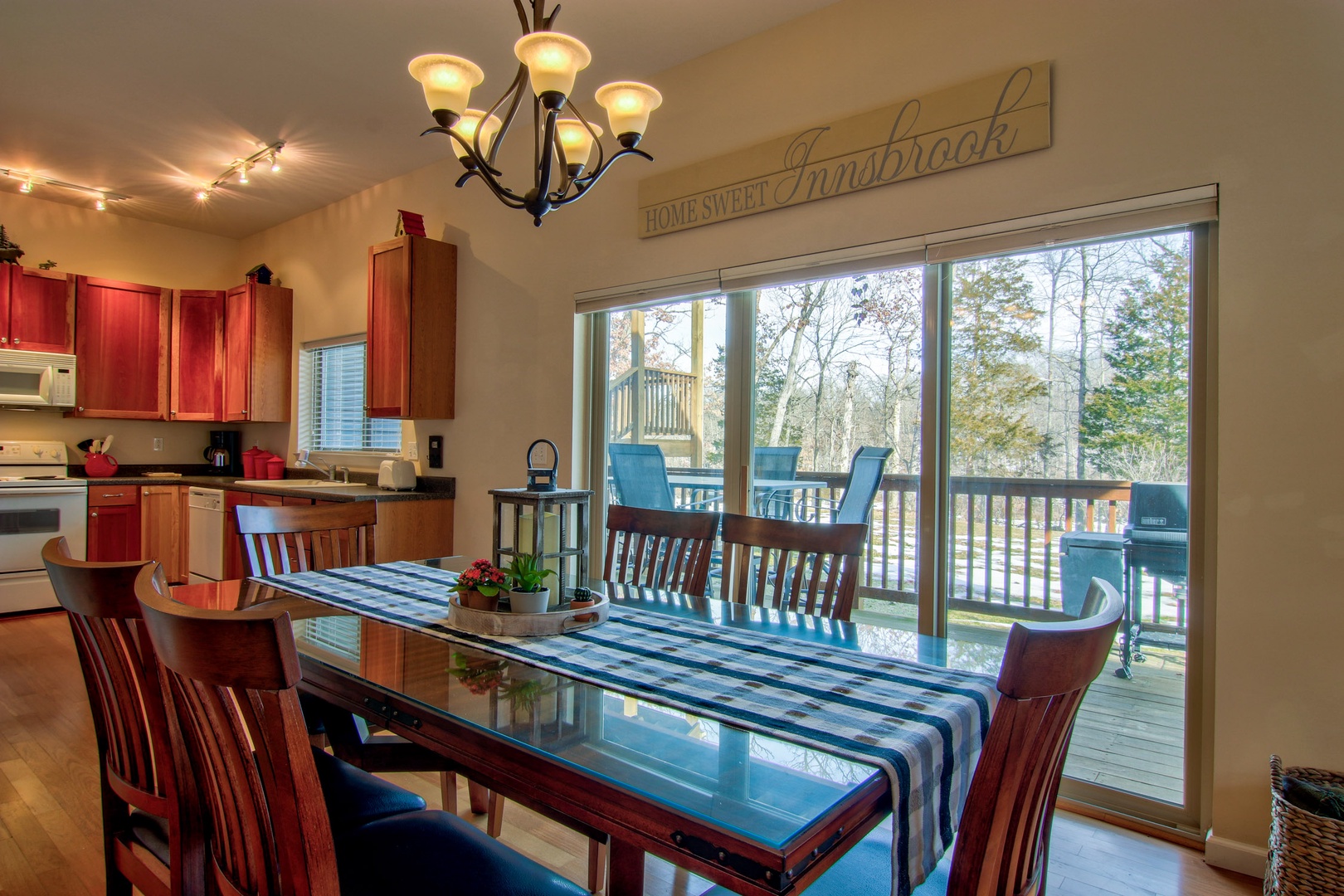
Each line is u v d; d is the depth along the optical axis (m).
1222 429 1.99
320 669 1.32
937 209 2.47
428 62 1.55
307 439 5.38
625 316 3.50
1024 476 2.41
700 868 0.80
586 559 1.66
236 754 0.91
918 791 0.95
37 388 4.76
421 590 1.96
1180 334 2.14
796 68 2.81
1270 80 1.94
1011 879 0.94
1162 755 2.15
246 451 5.50
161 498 5.17
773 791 0.85
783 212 2.84
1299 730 1.87
